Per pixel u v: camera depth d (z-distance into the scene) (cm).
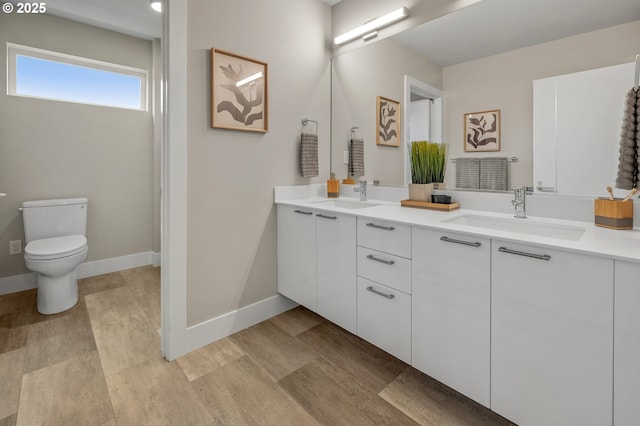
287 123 223
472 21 172
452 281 129
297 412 136
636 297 87
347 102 240
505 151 163
